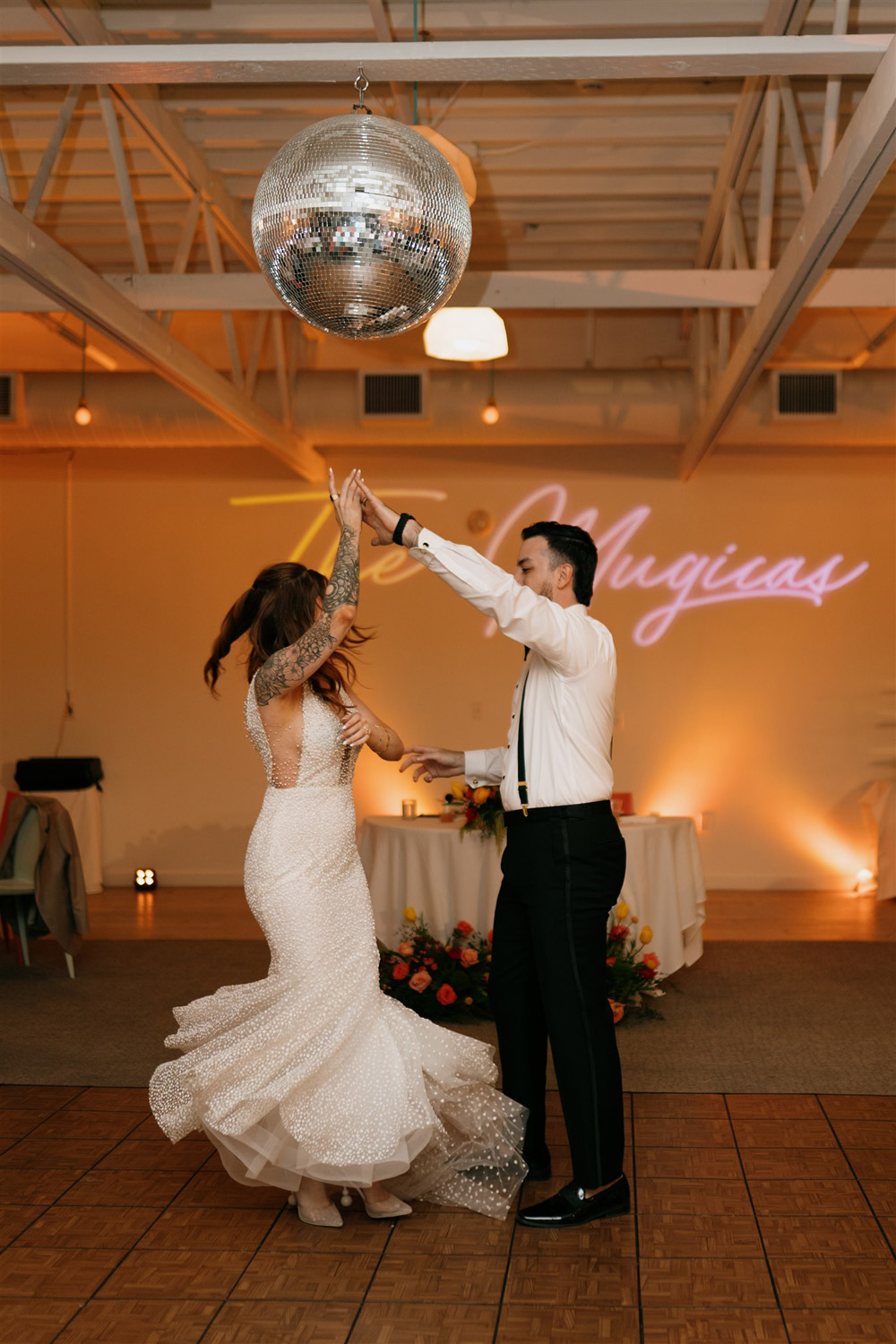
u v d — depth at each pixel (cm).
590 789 295
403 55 311
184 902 792
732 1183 318
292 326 797
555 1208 290
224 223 606
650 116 527
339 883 287
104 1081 409
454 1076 294
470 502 857
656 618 852
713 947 643
